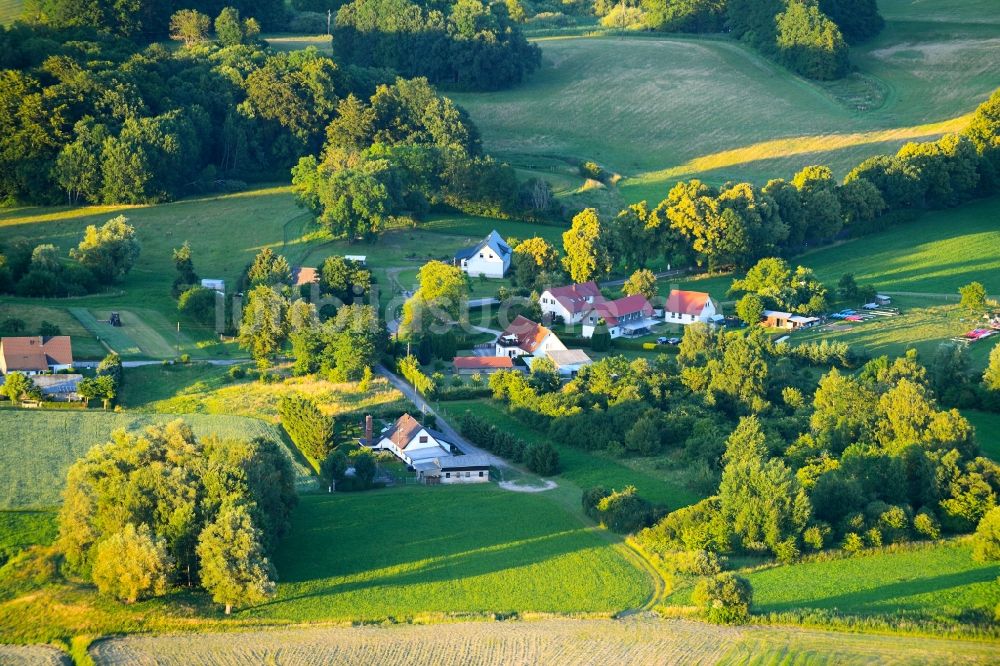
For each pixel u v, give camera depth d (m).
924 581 169.75
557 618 161.25
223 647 152.50
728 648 152.38
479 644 153.88
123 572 160.00
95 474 176.25
